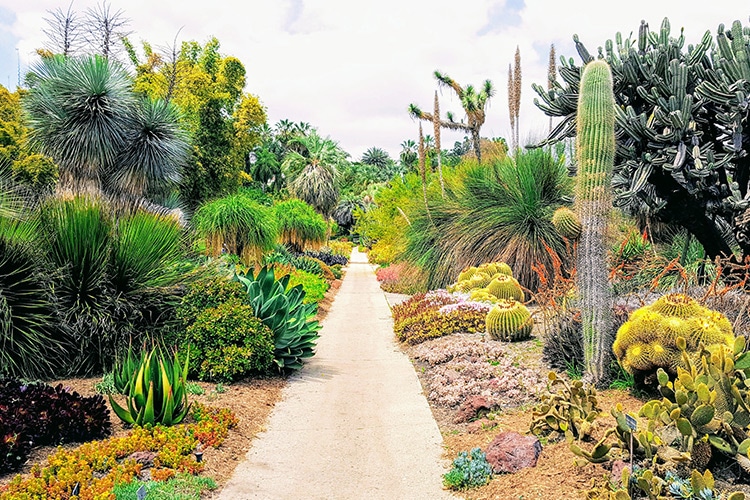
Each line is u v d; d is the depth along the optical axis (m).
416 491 4.29
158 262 8.09
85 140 11.13
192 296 7.70
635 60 9.00
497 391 6.36
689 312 5.46
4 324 6.43
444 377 7.12
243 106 29.59
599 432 4.72
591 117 6.14
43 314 6.95
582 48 9.78
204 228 15.71
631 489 3.57
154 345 7.26
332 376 7.86
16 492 3.70
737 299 6.72
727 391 3.91
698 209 9.62
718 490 3.58
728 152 8.73
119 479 4.01
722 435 3.81
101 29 18.81
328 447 5.21
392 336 11.02
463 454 4.66
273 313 7.83
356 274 29.84
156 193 14.36
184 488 4.04
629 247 11.11
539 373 6.80
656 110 8.62
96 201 8.12
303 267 22.09
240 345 7.28
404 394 6.94
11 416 4.60
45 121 11.16
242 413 5.96
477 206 13.87
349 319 13.30
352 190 82.94
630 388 5.87
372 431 5.64
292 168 52.59
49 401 4.92
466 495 4.17
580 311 6.48
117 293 7.51
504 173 13.67
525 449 4.47
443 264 14.39
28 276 6.93
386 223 22.56
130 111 12.02
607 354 6.07
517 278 12.60
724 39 8.80
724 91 8.35
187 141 13.83
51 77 11.32
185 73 25.80
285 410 6.32
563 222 6.18
